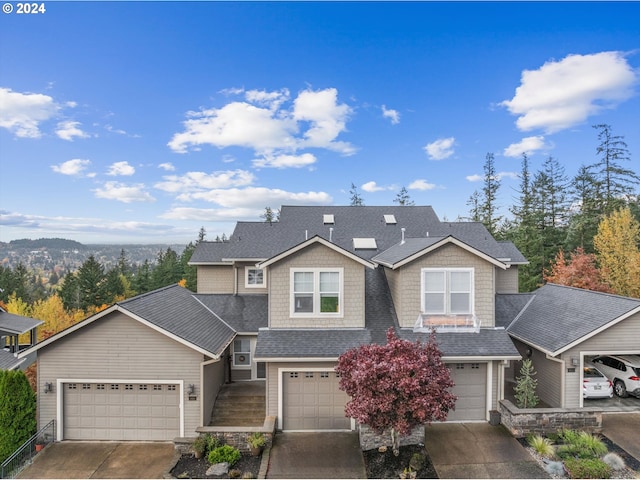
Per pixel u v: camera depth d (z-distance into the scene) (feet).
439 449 37.35
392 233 79.66
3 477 34.17
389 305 51.03
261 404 47.55
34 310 155.43
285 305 46.29
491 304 46.88
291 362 42.32
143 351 41.22
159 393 41.60
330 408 42.63
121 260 277.85
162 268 201.67
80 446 39.99
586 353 43.91
